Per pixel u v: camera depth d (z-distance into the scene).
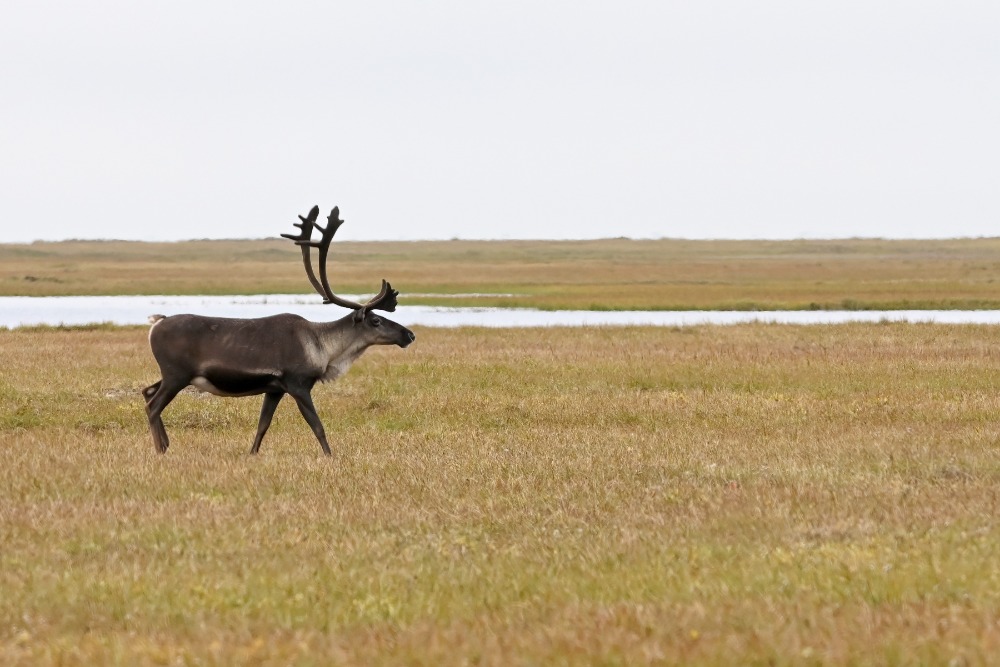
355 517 39.19
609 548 34.44
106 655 24.45
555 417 63.50
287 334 51.16
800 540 34.91
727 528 37.03
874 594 28.22
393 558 33.72
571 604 27.58
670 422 61.78
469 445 53.91
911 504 40.03
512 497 42.19
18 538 36.16
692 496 42.22
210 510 40.03
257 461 49.72
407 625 26.91
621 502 41.34
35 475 46.22
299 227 52.59
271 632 26.36
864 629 24.81
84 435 57.56
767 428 58.91
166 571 32.34
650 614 26.36
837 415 63.38
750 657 22.94
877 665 22.72
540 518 39.00
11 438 56.06
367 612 27.95
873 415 63.16
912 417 62.38
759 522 37.59
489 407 66.25
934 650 23.05
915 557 31.72
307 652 24.03
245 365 50.69
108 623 27.67
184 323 50.88
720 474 46.34
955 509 38.84
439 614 27.78
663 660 22.89
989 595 27.64
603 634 24.72
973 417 62.00
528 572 31.59
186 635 26.25
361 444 54.44
